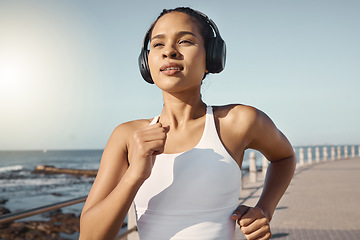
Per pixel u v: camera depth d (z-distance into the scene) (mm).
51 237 12562
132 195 836
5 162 84375
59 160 92000
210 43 1069
